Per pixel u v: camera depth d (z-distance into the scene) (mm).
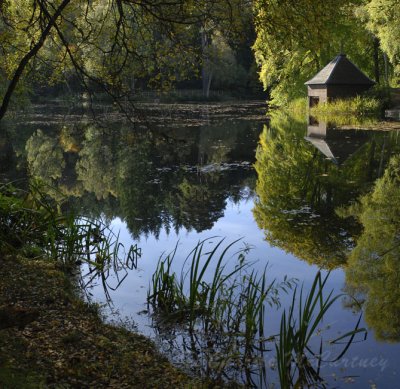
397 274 7367
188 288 6879
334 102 36750
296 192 13289
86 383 4238
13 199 9039
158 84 7520
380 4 30141
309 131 25562
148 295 6539
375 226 9938
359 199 12180
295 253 8477
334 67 37438
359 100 34875
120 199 13188
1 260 7297
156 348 5211
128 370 4590
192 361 4980
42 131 26719
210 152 20453
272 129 27172
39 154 20469
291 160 17938
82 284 7059
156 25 7367
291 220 10609
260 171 16344
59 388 3955
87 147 22438
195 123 30438
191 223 10664
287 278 7301
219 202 12609
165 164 18172
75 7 8086
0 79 11133
